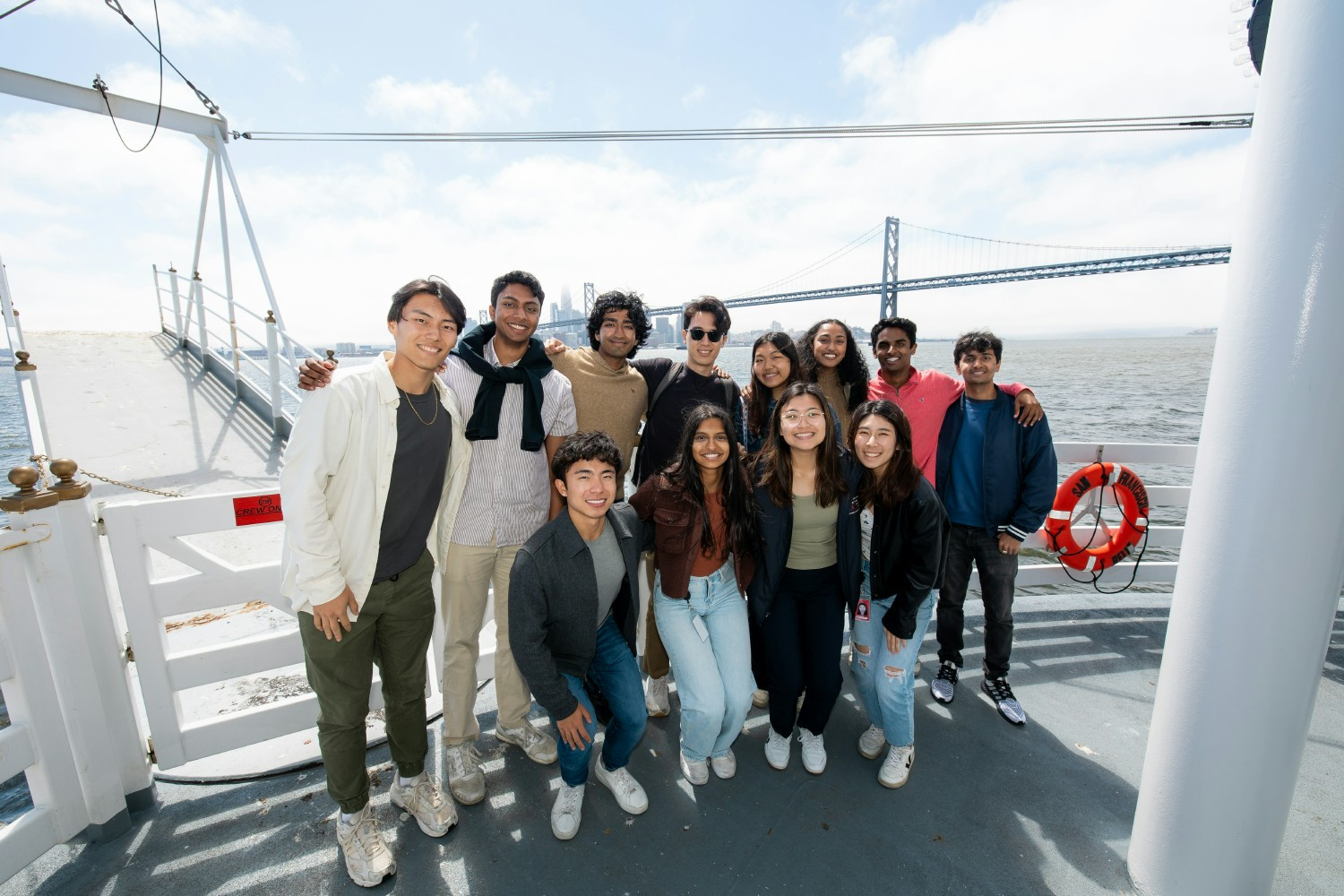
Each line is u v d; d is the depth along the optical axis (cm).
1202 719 135
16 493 149
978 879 159
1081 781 195
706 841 170
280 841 169
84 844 166
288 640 196
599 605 174
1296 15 112
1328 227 110
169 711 181
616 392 222
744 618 193
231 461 521
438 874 159
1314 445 117
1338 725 223
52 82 504
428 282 148
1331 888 156
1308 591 122
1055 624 303
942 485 240
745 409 247
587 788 191
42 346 716
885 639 193
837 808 183
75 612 158
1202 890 140
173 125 580
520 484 187
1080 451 319
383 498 150
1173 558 534
